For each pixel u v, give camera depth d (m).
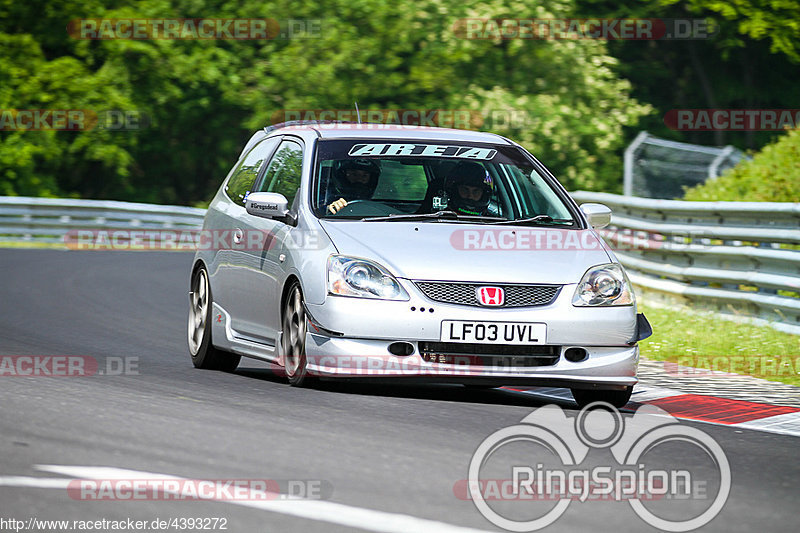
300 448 19.75
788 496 18.14
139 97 120.94
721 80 134.38
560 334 25.56
